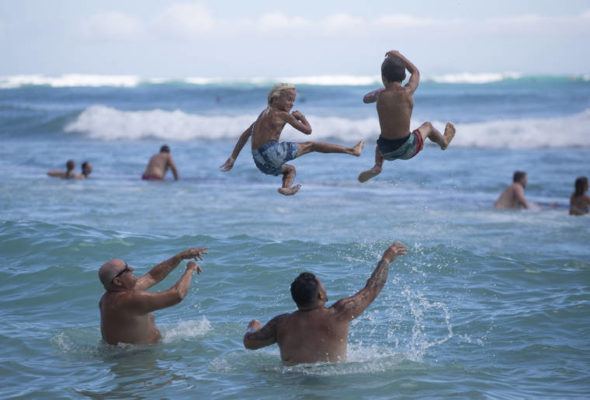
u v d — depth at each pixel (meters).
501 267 21.56
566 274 21.02
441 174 49.72
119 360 14.95
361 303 13.98
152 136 73.38
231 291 19.45
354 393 12.85
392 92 13.88
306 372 13.76
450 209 35.56
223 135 72.56
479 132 65.75
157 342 15.97
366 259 22.30
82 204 35.88
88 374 14.19
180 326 17.02
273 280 20.22
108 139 72.94
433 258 22.42
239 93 97.06
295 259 22.08
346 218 32.28
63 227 25.02
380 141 14.20
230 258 22.11
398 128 13.88
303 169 52.28
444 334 16.28
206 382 13.61
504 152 60.88
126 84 183.50
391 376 13.67
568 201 40.31
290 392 12.91
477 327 16.69
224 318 17.58
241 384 13.42
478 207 36.44
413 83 13.97
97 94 109.56
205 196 39.28
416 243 26.05
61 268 20.97
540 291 19.45
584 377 13.86
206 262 21.69
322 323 13.93
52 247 22.77
